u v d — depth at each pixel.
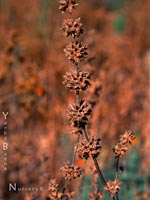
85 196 3.54
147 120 5.24
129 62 7.63
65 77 2.03
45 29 7.93
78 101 2.03
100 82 3.68
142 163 4.55
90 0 14.23
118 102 5.65
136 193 3.89
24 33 8.41
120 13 14.62
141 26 12.94
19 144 4.89
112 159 4.61
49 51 5.93
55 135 4.70
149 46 10.45
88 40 3.79
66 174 2.21
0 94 5.44
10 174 4.68
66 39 5.82
